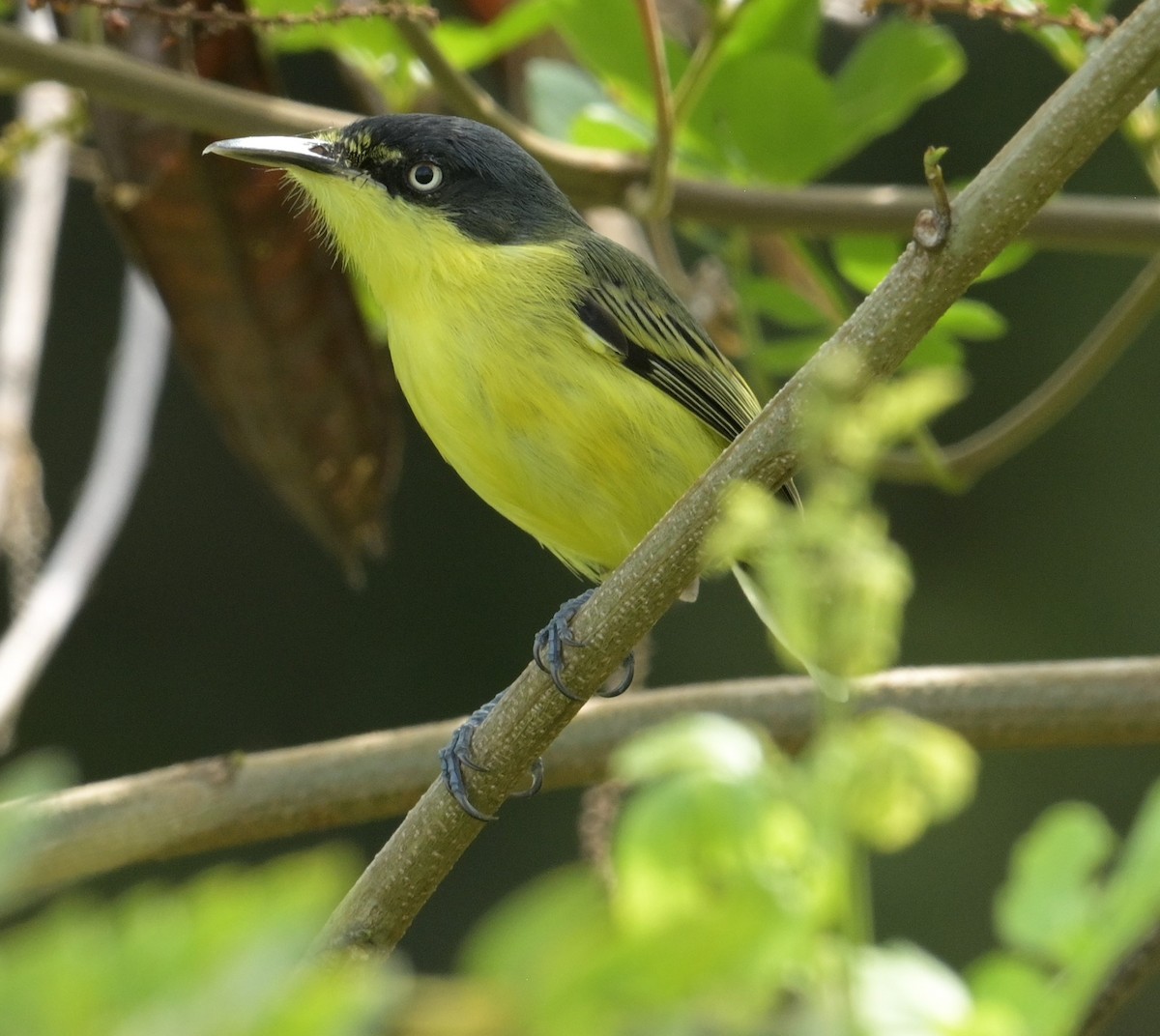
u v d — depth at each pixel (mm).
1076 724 8078
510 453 9172
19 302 11203
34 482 10547
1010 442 10586
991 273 9781
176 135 9492
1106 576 19812
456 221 9289
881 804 2500
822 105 9703
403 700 20375
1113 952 2604
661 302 9523
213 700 20250
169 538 20656
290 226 9953
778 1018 2227
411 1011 2016
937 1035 2441
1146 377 19984
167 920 2021
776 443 5703
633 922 2111
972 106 19422
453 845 6465
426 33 9250
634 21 9773
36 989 1980
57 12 9070
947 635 19844
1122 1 17094
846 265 10125
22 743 19672
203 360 10258
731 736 2596
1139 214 9766
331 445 10492
